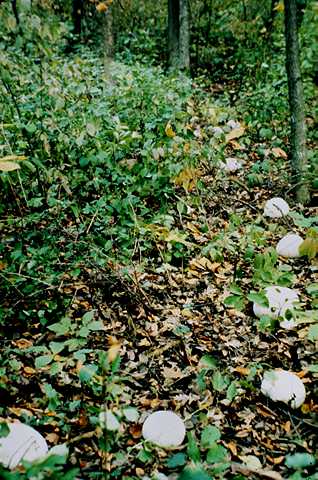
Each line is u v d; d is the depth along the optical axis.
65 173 4.79
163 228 4.26
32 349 3.08
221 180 5.80
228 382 3.18
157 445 2.74
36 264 3.86
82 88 5.79
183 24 10.61
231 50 12.61
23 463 1.90
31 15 3.68
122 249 4.31
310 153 6.55
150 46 12.45
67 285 4.01
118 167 4.71
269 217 5.45
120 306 4.01
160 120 5.91
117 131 4.95
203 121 7.23
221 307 4.18
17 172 3.98
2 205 4.15
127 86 7.12
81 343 3.01
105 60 8.10
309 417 3.17
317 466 2.77
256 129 7.39
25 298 3.65
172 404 3.25
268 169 5.59
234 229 4.64
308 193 5.85
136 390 3.36
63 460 1.83
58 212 4.40
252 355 3.70
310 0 9.72
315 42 9.37
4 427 2.37
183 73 9.77
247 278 4.50
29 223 4.34
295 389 3.23
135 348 3.70
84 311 3.91
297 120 5.76
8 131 4.57
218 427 3.09
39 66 4.87
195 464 2.35
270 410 3.19
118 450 2.85
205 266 4.61
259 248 4.86
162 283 4.38
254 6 13.05
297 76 5.63
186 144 4.78
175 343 3.74
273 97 7.91
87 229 4.34
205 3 13.09
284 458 2.86
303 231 5.23
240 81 10.56
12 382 3.19
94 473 2.64
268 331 3.87
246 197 5.92
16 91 5.24
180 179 4.58
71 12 13.40
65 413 3.04
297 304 3.44
